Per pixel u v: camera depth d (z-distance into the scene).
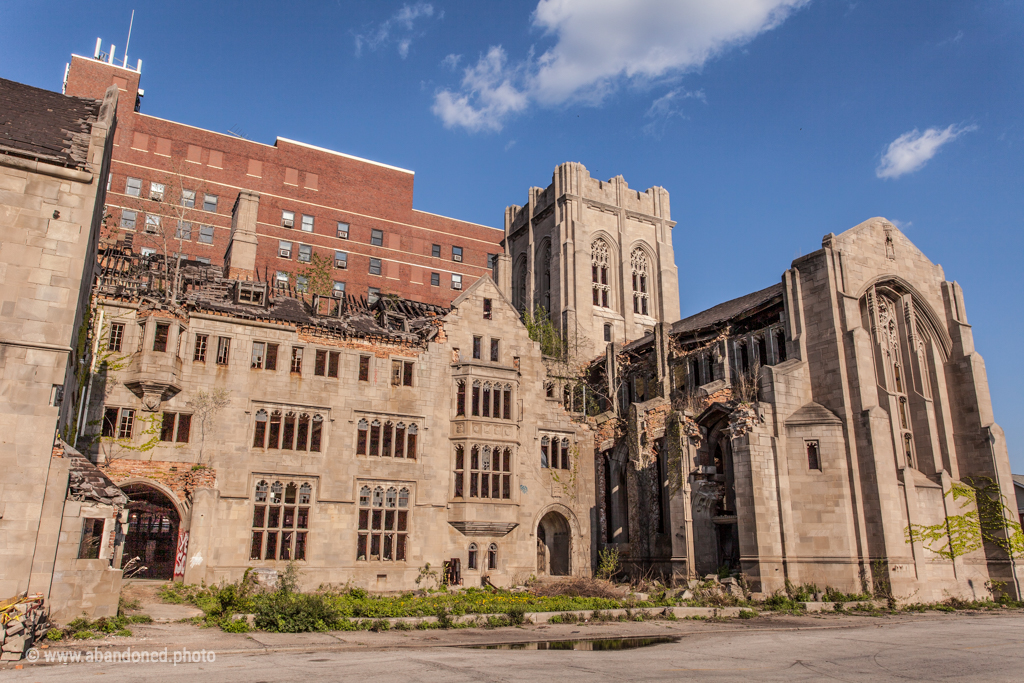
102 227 52.84
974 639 22.64
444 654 17.59
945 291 46.19
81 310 23.42
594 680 14.07
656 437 44.38
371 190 76.44
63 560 20.17
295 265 69.88
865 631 24.86
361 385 39.16
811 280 40.78
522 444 43.47
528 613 25.88
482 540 40.75
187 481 33.56
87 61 64.00
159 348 34.06
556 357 50.47
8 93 24.22
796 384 39.12
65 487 20.39
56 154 21.67
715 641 21.55
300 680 13.45
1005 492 41.78
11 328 20.28
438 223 80.88
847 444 36.97
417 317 46.88
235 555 33.88
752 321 45.62
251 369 36.50
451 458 41.06
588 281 71.31
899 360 43.97
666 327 50.06
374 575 36.94
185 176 66.06
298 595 24.88
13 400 19.97
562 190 73.88
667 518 42.56
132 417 33.19
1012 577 40.03
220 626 21.89
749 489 35.84
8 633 15.70
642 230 77.56
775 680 14.73
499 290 45.47
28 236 20.95
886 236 43.91
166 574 36.53
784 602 32.56
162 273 41.06
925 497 39.41
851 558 35.09
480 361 42.94
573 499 44.72
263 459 35.66
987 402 43.72
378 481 38.47
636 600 31.62
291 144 72.56
